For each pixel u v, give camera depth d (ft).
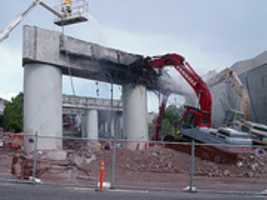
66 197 41.27
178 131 104.17
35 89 98.63
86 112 239.09
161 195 46.47
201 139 92.53
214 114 125.70
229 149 86.99
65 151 88.69
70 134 266.77
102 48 112.68
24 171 62.59
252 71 168.55
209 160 89.97
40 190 46.09
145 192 49.37
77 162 79.97
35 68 99.04
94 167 78.07
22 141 100.07
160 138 110.32
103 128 240.94
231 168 84.33
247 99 111.45
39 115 98.07
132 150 96.43
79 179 61.87
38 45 98.02
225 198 45.73
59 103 103.60
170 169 82.99
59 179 60.29
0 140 101.09
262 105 160.56
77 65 107.76
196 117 99.71
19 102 222.69
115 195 44.68
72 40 105.50
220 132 89.97
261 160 89.30
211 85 121.08
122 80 119.44
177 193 49.75
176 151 96.43
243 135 89.35
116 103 160.66
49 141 96.78
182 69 104.06
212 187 59.98
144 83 120.16
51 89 100.42
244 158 89.56
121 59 116.98
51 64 101.19
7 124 220.02
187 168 83.71
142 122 120.37
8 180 55.36
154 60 113.09
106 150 94.43
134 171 78.95
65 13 116.37
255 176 79.82
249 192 53.57
